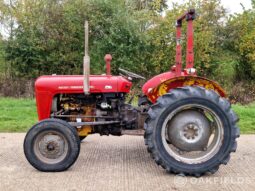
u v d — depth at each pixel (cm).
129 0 2303
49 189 552
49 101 692
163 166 620
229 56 2155
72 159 637
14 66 2038
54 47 2036
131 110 711
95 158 730
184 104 620
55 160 640
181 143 639
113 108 705
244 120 1164
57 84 691
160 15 2138
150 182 584
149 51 2042
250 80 2091
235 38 2180
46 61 2034
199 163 618
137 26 2041
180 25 712
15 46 2008
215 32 2198
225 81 2033
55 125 638
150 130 620
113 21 2019
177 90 629
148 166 675
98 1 2058
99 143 866
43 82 694
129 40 1991
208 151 636
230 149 625
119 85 692
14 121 1151
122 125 706
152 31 2039
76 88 688
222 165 690
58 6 2133
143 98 741
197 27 2017
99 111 707
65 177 609
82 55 2034
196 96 621
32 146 638
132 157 738
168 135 645
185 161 620
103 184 573
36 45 2014
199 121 639
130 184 573
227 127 625
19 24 2086
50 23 2047
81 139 834
